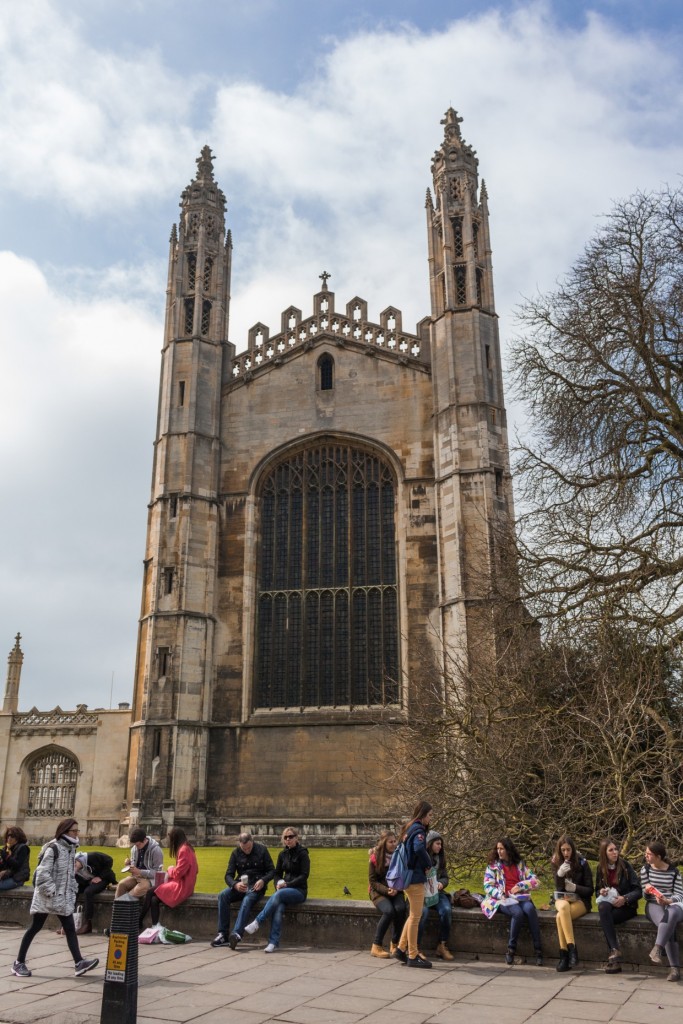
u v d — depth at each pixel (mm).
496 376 41688
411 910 12969
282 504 43219
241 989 11469
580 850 19719
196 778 37938
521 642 24297
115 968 9383
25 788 44250
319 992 11289
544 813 20469
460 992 11250
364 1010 10359
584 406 26094
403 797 26500
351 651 39906
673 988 11305
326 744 38219
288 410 44125
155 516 42438
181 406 44156
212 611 41000
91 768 43469
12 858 17062
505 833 20453
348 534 41844
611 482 24188
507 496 39438
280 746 38531
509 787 20609
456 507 38844
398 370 43531
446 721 23984
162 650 39562
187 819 37156
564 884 13156
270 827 37281
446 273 43344
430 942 13844
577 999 10789
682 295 24906
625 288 25234
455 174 45562
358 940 14266
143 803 37188
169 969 12727
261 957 13570
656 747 19703
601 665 20641
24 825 43594
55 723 44719
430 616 39219
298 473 43531
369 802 37125
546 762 21000
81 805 42938
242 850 15102
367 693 39281
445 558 38938
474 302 42312
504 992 11234
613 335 25906
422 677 36938
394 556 41219
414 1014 10148
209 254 47875
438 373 42281
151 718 38500
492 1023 9695
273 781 38094
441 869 14258
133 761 38625
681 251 25516
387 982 11844
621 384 25203
